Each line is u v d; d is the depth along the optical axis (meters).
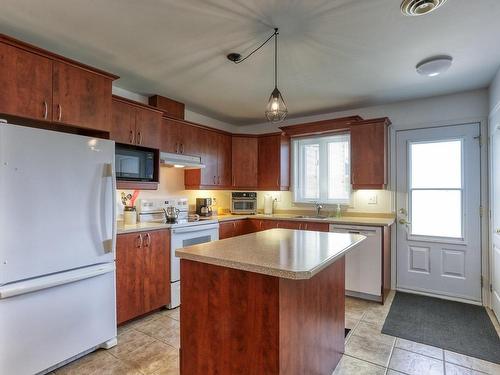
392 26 2.00
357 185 3.65
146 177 3.01
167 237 2.98
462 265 3.26
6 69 1.81
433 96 3.44
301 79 2.94
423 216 3.50
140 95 3.41
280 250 1.64
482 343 2.32
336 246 1.77
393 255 3.64
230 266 1.40
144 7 1.80
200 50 2.36
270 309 1.36
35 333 1.84
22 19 1.93
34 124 2.28
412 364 2.04
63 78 2.09
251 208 4.54
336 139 4.13
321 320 1.82
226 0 1.73
